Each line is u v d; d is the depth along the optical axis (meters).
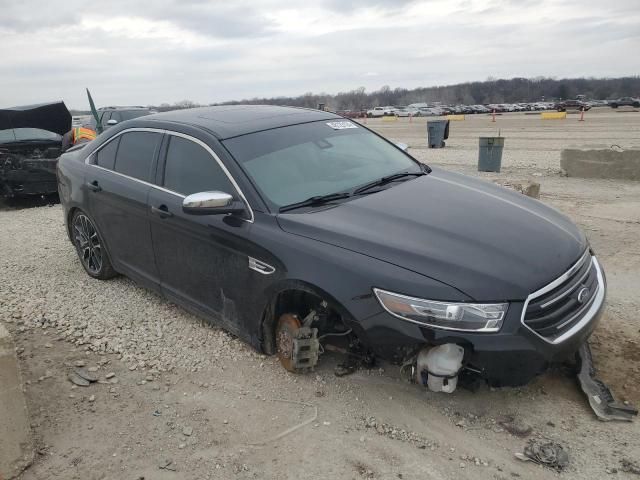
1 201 10.59
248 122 4.39
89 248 5.51
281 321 3.64
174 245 4.25
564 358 3.10
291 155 4.09
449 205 3.68
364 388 3.52
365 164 4.32
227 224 3.75
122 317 4.65
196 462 2.95
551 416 3.21
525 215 3.67
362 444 3.04
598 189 9.74
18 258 6.45
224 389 3.60
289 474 2.84
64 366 3.92
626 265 5.65
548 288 3.00
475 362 2.92
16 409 2.83
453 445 3.00
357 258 3.14
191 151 4.21
